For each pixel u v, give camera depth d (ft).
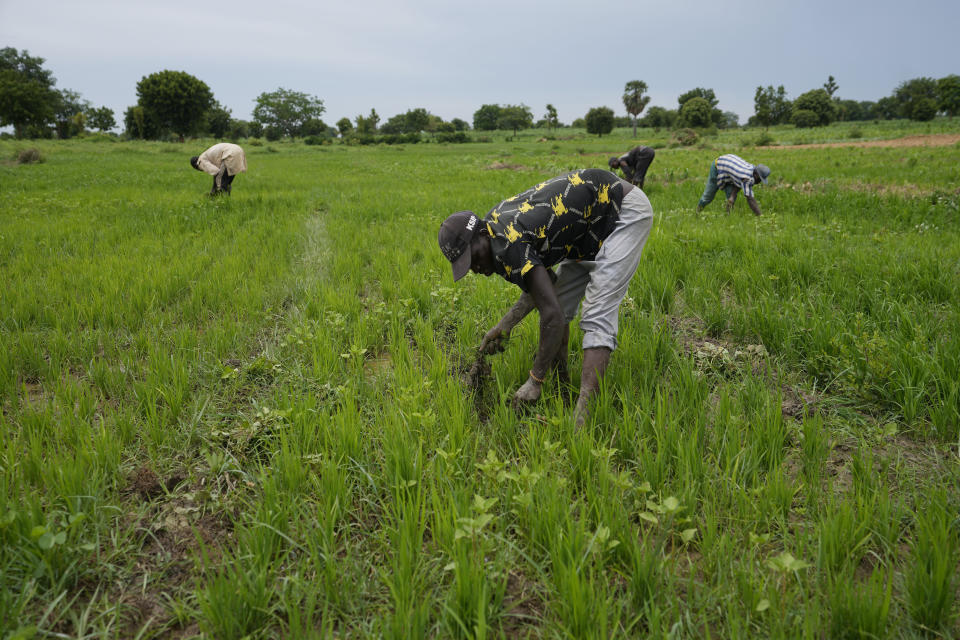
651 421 10.18
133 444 10.61
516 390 12.21
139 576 7.84
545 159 103.71
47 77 396.16
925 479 9.36
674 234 25.17
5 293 17.74
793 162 75.31
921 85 447.01
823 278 18.44
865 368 12.11
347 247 25.27
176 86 294.05
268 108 468.75
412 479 8.93
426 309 17.53
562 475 9.29
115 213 35.32
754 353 13.78
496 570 7.49
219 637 6.73
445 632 6.57
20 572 7.58
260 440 10.36
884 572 7.47
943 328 14.16
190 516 8.80
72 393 12.04
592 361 10.55
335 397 11.96
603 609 6.36
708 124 329.31
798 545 7.56
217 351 14.28
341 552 8.14
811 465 9.53
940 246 22.11
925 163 66.74
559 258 10.52
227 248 24.82
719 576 7.30
